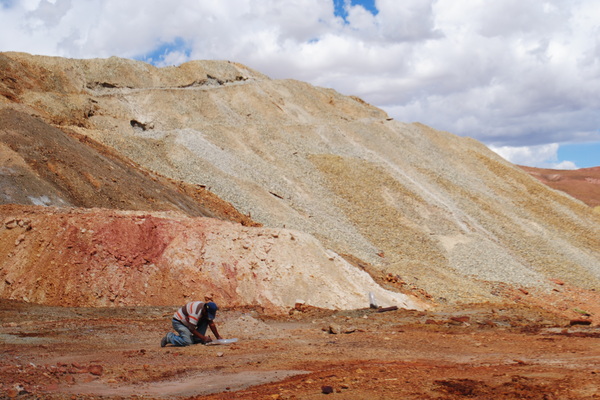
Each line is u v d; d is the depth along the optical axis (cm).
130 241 1936
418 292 2820
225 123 5791
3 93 4284
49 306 1714
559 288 3609
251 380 793
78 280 1814
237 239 2078
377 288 2325
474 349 1084
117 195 2886
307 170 4931
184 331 1120
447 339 1223
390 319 1705
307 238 2242
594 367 805
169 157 4331
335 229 3912
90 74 5600
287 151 5194
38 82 4881
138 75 6016
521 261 4138
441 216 4562
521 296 3238
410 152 5969
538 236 4766
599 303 3300
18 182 2534
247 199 3991
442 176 5538
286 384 752
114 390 731
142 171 3659
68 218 1958
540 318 1925
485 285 3362
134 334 1263
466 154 6325
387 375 784
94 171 2969
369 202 4588
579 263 4338
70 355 996
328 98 7269
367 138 6028
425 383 723
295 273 2052
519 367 840
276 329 1395
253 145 5159
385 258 3622
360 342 1182
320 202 4419
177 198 3297
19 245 1898
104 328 1326
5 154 2683
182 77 6456
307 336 1285
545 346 1077
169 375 832
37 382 732
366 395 675
